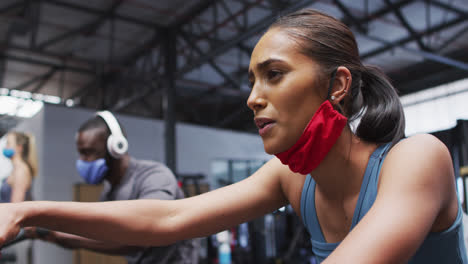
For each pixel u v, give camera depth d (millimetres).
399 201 368
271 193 606
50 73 9211
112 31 7121
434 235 433
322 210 518
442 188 389
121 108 10250
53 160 5695
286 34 438
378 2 6652
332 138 431
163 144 7230
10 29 7141
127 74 9008
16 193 2545
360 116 482
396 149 433
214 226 573
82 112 6172
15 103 10367
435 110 10242
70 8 6586
